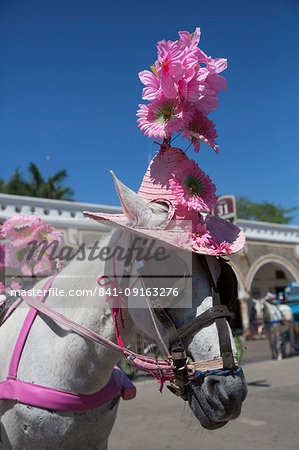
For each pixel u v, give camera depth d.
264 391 7.39
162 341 1.67
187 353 1.59
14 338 1.99
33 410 1.77
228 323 1.60
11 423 1.83
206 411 1.54
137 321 1.77
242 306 18.28
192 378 1.55
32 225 2.40
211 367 1.52
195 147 1.98
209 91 1.99
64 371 1.83
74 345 1.84
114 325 1.87
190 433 5.04
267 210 39.09
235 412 1.51
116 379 2.08
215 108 2.00
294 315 13.02
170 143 2.01
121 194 1.72
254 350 14.38
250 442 4.69
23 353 1.92
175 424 5.47
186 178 1.83
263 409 6.13
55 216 11.45
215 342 1.54
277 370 9.74
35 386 1.81
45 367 1.85
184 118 1.90
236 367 1.53
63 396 1.78
